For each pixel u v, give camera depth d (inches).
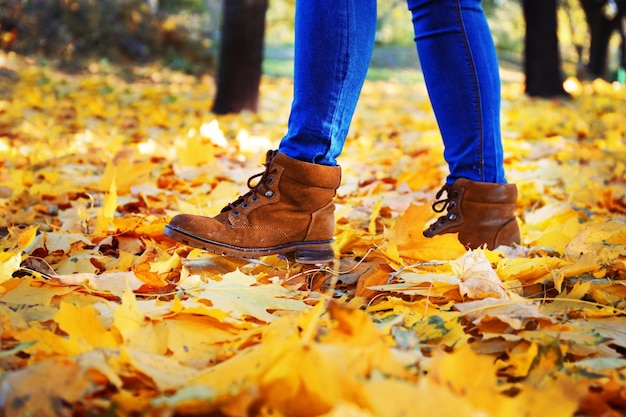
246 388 33.4
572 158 162.9
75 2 522.3
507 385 40.4
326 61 67.6
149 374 38.7
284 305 55.2
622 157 165.6
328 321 50.4
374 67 797.2
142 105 282.5
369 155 167.9
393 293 60.7
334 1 66.8
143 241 76.9
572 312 56.2
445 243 68.0
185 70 555.8
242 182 122.0
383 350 36.4
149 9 605.3
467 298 58.8
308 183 69.6
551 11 399.2
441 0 73.4
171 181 118.6
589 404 38.8
